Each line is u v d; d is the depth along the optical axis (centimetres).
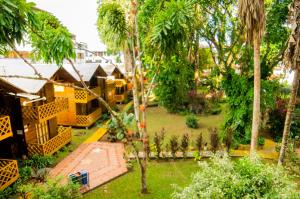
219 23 1462
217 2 1373
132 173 1216
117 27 945
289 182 586
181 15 800
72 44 737
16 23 626
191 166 1252
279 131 1567
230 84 1445
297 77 867
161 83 2347
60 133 1541
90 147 1602
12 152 1335
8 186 1051
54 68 1542
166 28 818
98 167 1297
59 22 850
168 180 1112
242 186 566
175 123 2086
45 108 1380
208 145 1504
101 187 1086
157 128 1950
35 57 794
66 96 1981
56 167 1312
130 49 1045
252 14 853
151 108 2694
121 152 1505
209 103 2397
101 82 2395
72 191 845
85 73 2019
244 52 1382
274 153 1352
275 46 1455
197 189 619
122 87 3083
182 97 2394
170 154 1376
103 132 1916
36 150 1366
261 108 1378
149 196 989
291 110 916
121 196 1004
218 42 1491
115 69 2903
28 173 1166
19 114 1331
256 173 593
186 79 2355
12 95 1256
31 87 1284
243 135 1447
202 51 2262
